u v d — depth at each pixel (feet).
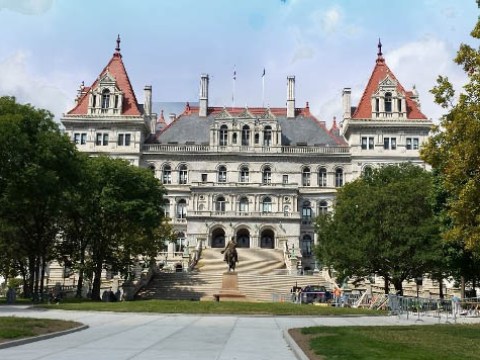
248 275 245.65
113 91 355.56
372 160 347.36
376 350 63.10
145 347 66.49
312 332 82.53
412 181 212.84
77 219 228.63
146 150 358.23
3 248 216.74
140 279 240.32
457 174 103.04
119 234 238.68
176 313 128.06
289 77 393.70
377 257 202.28
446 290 267.59
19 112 187.62
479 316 135.54
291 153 358.23
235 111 391.86
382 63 374.63
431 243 195.83
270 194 343.46
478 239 105.19
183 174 359.25
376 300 173.99
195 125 381.40
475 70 101.19
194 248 306.14
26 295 228.63
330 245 215.31
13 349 63.26
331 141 371.15
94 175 224.94
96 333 82.53
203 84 393.09
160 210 244.42
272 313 130.00
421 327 96.43
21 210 193.77
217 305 139.85
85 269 229.04
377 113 350.84
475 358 59.82
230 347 67.77
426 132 348.18
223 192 343.67
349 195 247.09
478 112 97.66
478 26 99.09
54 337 76.43
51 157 185.06
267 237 344.49
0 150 172.76
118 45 386.93
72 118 349.20
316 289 214.69
